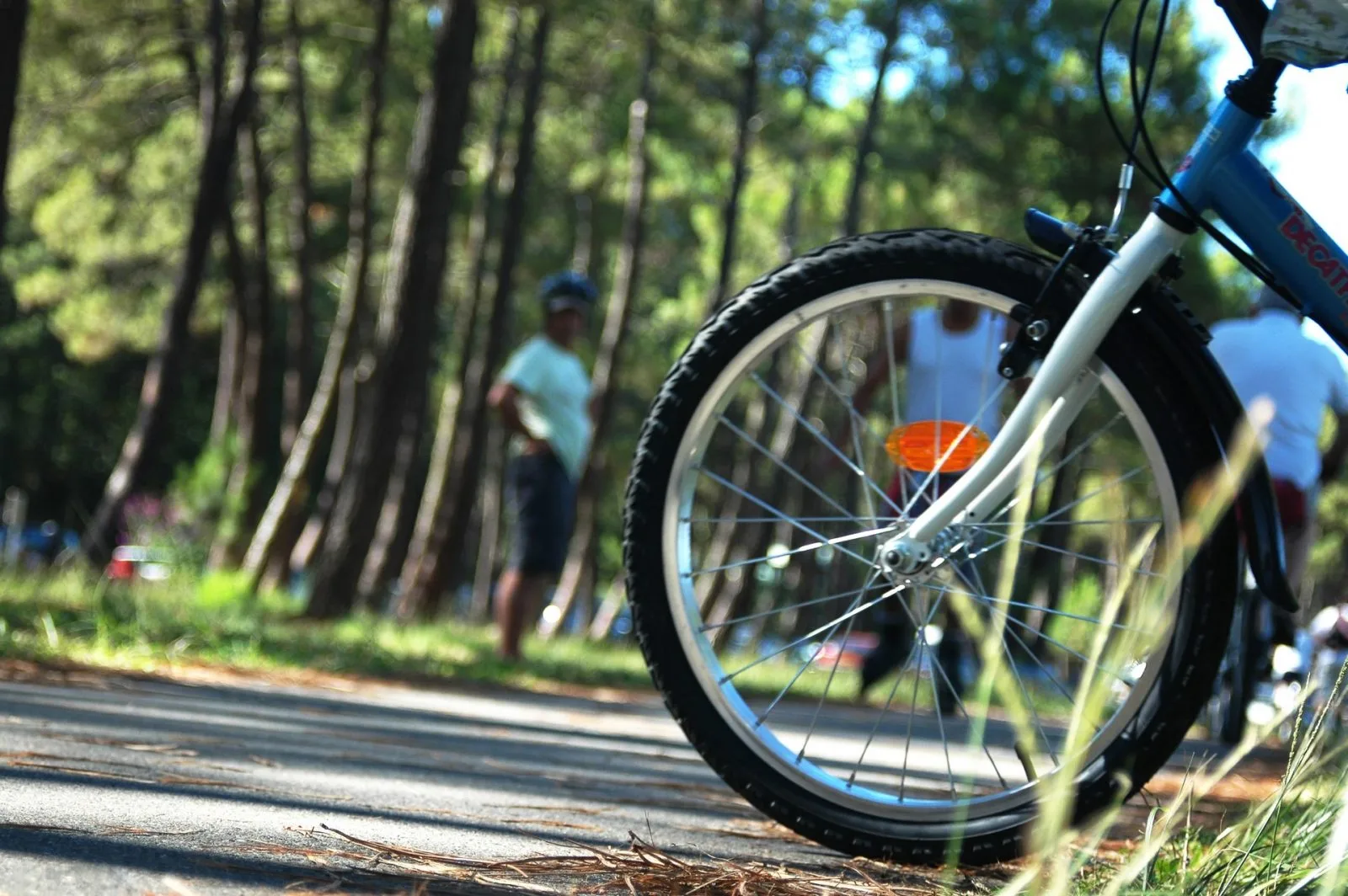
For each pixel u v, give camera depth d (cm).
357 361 1841
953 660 683
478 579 3306
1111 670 129
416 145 1198
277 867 165
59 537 3044
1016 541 142
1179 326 220
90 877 151
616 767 369
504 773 316
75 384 4075
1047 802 128
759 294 236
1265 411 124
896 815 224
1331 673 426
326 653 738
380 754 331
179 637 673
